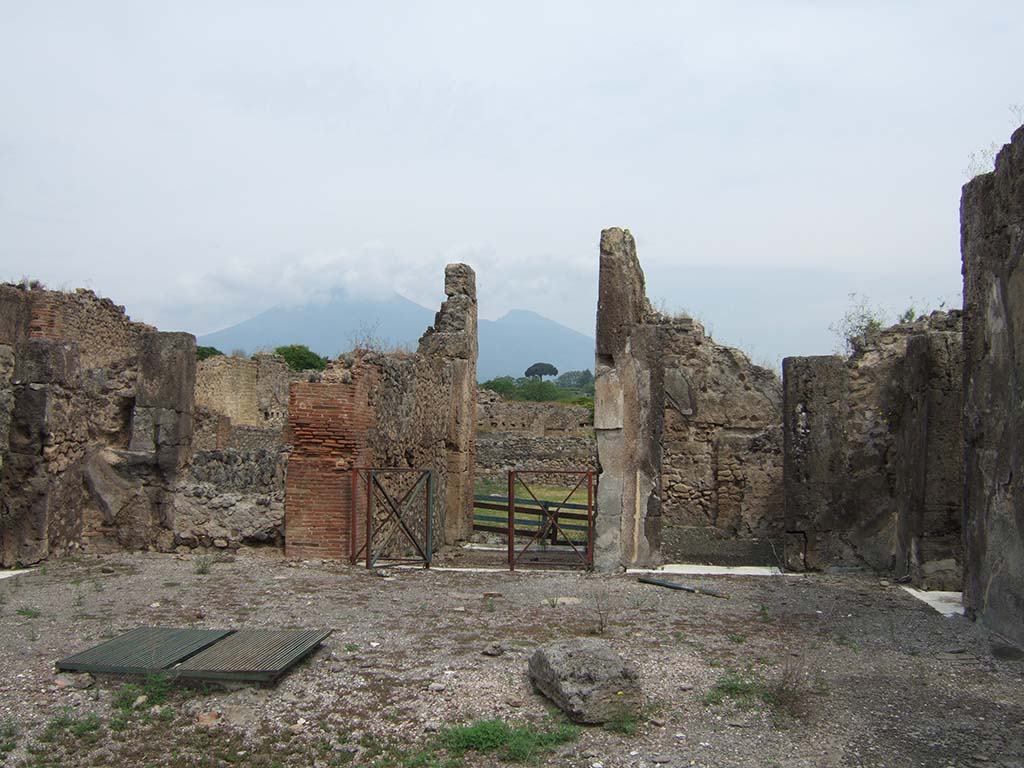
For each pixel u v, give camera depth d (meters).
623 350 12.62
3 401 11.72
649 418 12.57
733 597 10.41
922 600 10.40
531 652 7.60
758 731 5.92
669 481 18.42
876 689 6.87
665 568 12.50
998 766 5.38
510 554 12.41
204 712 6.17
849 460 12.38
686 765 5.36
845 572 12.23
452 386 17.84
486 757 5.50
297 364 50.12
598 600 10.01
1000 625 8.62
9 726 5.91
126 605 9.23
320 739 5.77
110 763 5.45
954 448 11.13
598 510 12.48
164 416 13.02
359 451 12.56
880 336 14.05
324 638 7.75
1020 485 8.29
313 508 12.50
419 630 8.36
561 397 67.75
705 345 18.59
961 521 10.87
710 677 7.00
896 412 12.27
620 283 12.72
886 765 5.39
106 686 6.63
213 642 7.47
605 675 6.11
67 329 22.69
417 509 15.41
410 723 6.00
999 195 8.90
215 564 11.89
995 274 8.95
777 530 17.33
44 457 11.82
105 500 12.87
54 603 9.32
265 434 29.16
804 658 7.63
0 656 7.30
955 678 7.20
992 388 8.99
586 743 5.69
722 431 18.34
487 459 35.22
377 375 13.34
